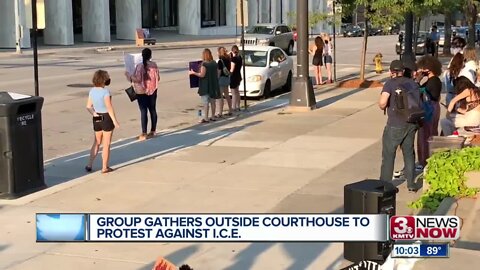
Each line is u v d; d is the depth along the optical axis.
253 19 70.25
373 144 12.62
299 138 13.35
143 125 13.51
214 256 6.74
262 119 16.08
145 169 10.67
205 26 71.31
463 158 8.02
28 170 9.09
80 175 10.30
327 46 25.34
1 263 6.55
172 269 4.30
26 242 7.18
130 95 13.37
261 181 9.78
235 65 17.11
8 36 44.34
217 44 52.28
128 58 13.38
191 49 45.28
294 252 6.85
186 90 21.72
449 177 7.96
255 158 11.45
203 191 9.23
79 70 27.47
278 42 41.28
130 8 57.91
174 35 66.75
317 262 6.57
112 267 6.45
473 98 10.58
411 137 8.96
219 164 10.99
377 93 21.39
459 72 12.07
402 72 8.84
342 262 6.35
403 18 23.70
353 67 32.72
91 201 8.75
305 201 8.64
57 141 13.38
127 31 58.25
